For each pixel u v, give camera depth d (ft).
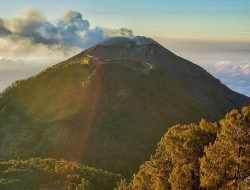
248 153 126.21
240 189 121.39
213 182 130.41
